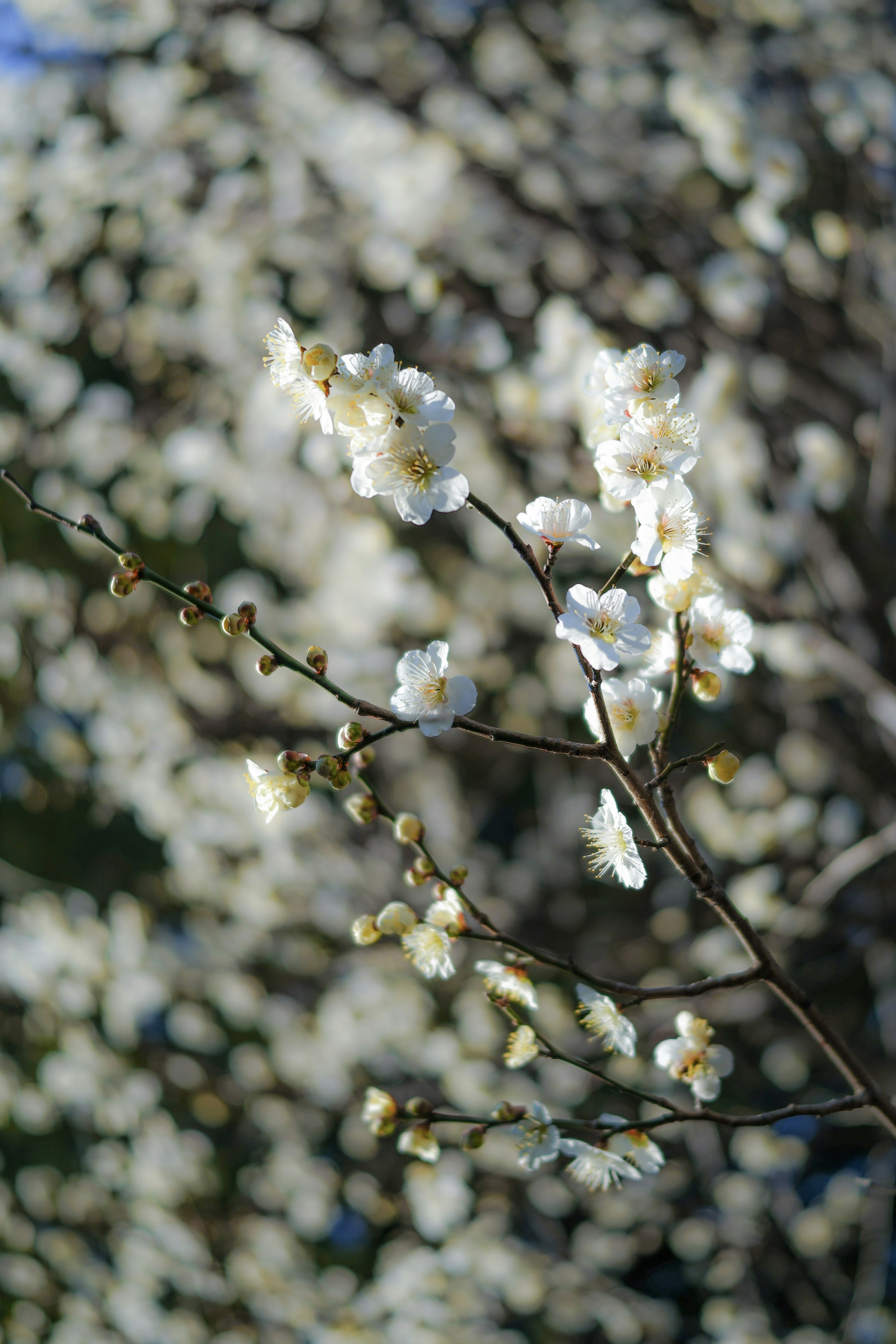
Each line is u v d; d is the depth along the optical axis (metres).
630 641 0.91
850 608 3.00
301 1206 4.02
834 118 3.06
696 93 2.88
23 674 4.05
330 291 3.64
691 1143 3.71
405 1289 3.66
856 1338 3.41
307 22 3.65
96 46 3.79
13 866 4.50
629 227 3.38
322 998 3.91
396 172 3.39
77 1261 4.09
